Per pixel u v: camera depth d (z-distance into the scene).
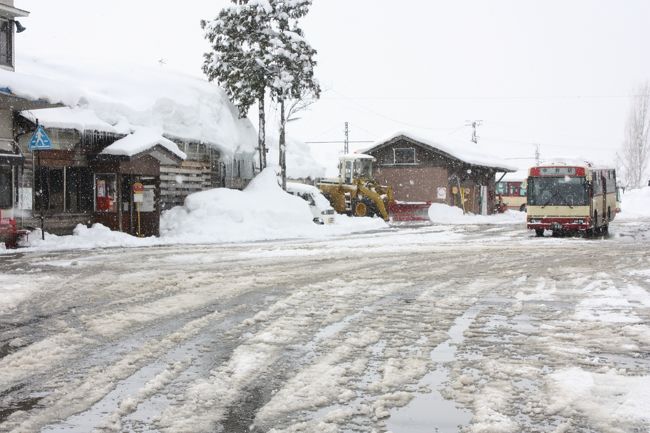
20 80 20.64
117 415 5.16
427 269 14.84
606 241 24.23
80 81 29.03
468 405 5.39
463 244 22.47
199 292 11.37
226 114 35.25
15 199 22.06
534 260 16.88
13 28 23.50
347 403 5.44
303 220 30.67
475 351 7.13
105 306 10.04
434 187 49.03
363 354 7.04
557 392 5.64
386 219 39.53
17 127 22.34
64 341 7.75
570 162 27.84
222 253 18.77
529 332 8.08
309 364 6.63
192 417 5.12
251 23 35.22
